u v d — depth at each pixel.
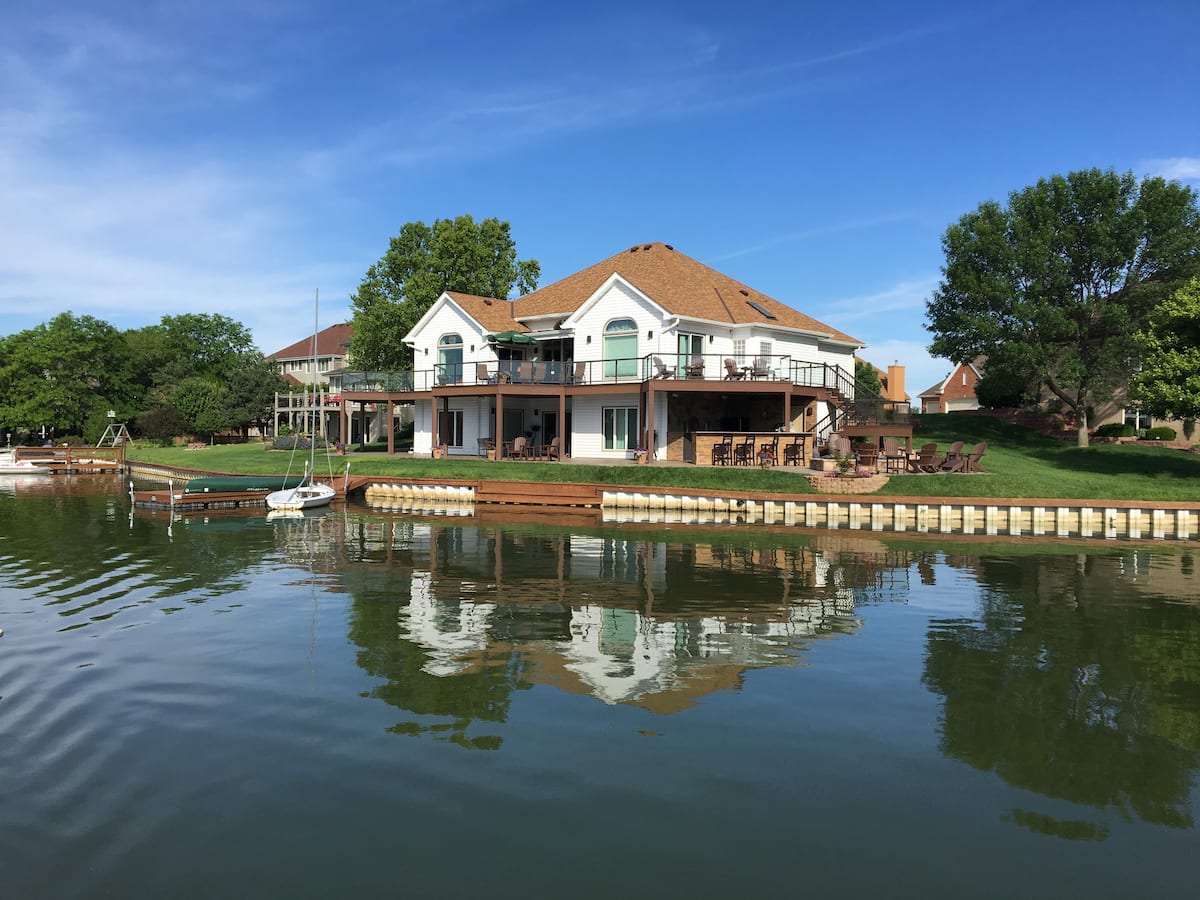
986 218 39.44
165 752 7.60
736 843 6.06
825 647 11.10
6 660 10.44
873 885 5.54
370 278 48.41
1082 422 37.53
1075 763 7.44
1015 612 13.17
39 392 68.69
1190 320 27.77
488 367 39.47
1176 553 19.48
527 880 5.58
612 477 30.64
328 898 5.36
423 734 8.02
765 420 36.72
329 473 34.75
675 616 12.84
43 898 5.35
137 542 21.03
